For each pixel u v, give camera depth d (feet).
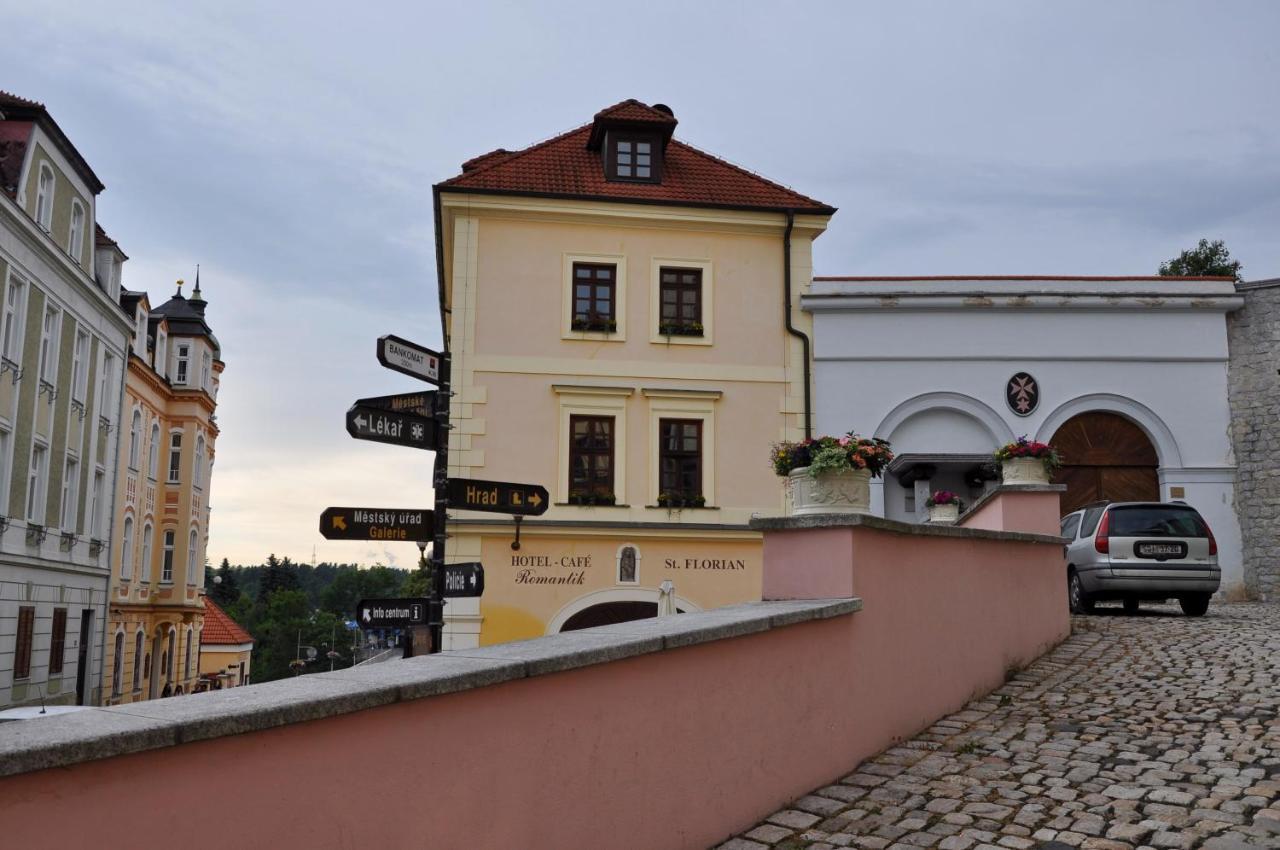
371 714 13.60
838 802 21.72
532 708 16.05
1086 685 31.81
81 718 11.55
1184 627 43.42
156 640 147.13
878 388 74.79
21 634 94.43
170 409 151.43
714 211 72.90
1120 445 76.07
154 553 147.02
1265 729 25.48
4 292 88.22
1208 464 75.05
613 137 75.10
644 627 19.85
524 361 70.03
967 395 75.31
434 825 14.30
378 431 25.72
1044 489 42.93
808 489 29.22
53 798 10.43
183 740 11.41
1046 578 38.78
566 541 68.08
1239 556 74.28
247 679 211.61
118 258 118.52
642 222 72.54
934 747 25.63
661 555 68.69
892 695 26.32
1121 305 75.77
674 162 78.28
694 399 71.20
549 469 69.15
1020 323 75.92
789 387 72.79
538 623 66.95
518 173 73.92
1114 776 22.26
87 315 109.50
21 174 90.89
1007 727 27.22
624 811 17.63
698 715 19.62
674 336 71.82
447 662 15.55
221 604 430.20
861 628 25.22
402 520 27.04
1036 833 19.07
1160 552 50.16
